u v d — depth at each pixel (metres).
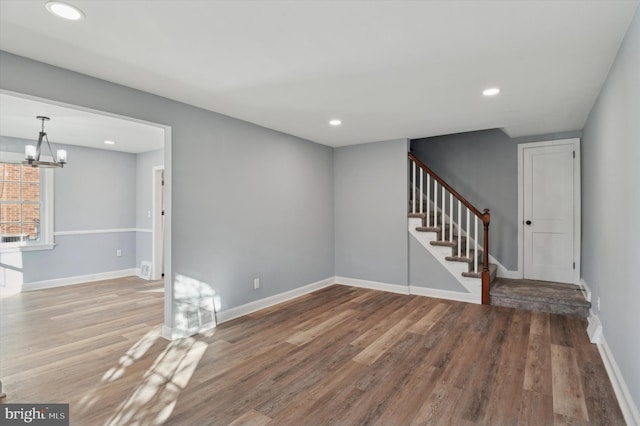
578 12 1.80
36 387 2.32
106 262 5.89
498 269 5.11
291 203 4.64
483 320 3.67
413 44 2.15
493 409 2.07
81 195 5.60
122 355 2.84
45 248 5.22
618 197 2.33
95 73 2.58
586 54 2.28
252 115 3.71
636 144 1.86
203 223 3.47
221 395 2.23
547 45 2.16
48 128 4.35
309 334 3.30
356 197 5.27
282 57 2.34
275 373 2.53
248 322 3.65
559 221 4.71
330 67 2.50
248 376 2.49
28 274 5.07
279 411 2.06
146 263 5.98
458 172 5.43
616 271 2.40
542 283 4.66
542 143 4.79
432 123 4.05
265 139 4.23
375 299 4.54
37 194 5.27
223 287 3.68
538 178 4.84
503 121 3.99
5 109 3.54
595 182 3.33
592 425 1.92
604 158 2.83
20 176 5.12
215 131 3.59
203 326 3.43
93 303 4.41
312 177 5.03
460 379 2.43
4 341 3.15
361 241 5.23
